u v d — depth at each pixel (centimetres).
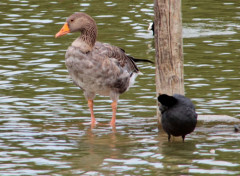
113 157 1163
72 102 1653
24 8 3134
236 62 2092
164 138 1320
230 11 3106
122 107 1609
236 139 1297
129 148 1232
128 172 1060
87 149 1225
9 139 1296
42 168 1085
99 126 1434
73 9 3127
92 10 3116
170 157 1155
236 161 1119
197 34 2605
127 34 2605
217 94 1694
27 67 2042
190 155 1170
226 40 2481
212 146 1238
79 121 1477
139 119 1496
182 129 1235
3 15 2956
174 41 1380
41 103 1631
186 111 1223
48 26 2744
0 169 1078
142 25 2791
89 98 1480
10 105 1602
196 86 1788
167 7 1366
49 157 1161
